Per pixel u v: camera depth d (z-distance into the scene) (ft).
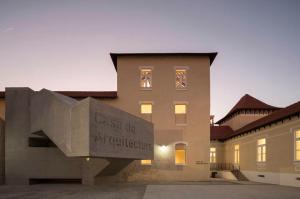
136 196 46.88
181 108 90.68
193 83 90.94
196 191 54.39
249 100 138.31
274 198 45.16
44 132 63.41
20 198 44.70
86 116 50.19
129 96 90.38
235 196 47.34
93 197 45.68
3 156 70.03
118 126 59.00
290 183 67.87
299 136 65.72
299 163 64.59
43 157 68.74
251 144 94.58
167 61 92.07
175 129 88.53
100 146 52.19
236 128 136.77
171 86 90.79
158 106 89.81
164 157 86.79
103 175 73.10
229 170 114.52
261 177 84.79
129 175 84.84
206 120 89.04
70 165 68.39
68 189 57.31
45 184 68.33
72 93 91.45
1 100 90.94
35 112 68.08
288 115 67.46
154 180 84.89
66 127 55.42
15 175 68.23
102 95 89.92
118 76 91.35
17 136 69.36
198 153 87.30
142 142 69.26
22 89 70.74
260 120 92.58
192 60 92.07
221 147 133.69
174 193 51.08
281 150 73.31
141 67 91.66
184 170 86.12
